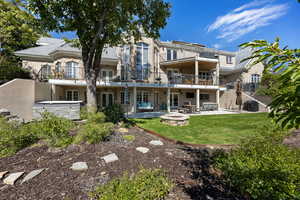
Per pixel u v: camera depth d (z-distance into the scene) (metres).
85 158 3.69
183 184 2.88
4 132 4.27
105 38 8.05
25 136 4.45
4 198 2.46
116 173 3.11
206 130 7.14
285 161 3.00
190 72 19.58
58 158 3.71
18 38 10.91
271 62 1.44
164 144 5.02
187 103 18.89
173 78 16.73
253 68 20.45
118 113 9.09
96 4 6.71
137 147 4.47
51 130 4.51
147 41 16.64
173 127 7.75
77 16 6.90
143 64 16.50
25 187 2.71
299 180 2.52
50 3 5.97
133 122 8.86
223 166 3.32
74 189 2.64
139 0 7.08
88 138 4.64
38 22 6.64
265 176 2.62
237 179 2.79
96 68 8.04
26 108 8.38
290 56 1.31
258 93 15.53
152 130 7.04
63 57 13.62
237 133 6.56
